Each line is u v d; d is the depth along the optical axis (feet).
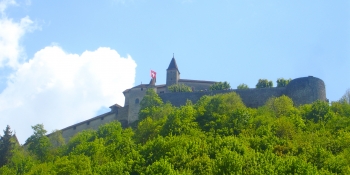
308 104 250.16
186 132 204.44
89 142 223.10
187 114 223.30
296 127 200.34
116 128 254.06
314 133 187.62
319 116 216.54
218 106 232.32
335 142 171.73
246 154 157.28
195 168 153.69
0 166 246.06
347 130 190.90
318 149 158.20
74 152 213.25
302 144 170.09
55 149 254.47
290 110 231.71
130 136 227.81
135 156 176.96
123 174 163.53
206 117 224.12
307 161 154.10
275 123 198.80
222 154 154.71
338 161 149.18
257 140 177.99
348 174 140.05
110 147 206.28
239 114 212.23
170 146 175.42
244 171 143.13
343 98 261.44
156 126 222.28
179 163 159.43
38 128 264.72
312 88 270.05
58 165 187.21
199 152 167.73
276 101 243.19
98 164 186.70
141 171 164.25
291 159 145.07
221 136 196.65
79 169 180.04
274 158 151.74
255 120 209.26
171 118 218.79
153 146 179.73
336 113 222.28
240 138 183.21
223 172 142.61
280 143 176.65
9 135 268.62
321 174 136.77
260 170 139.74
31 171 197.88
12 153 253.03
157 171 148.56
